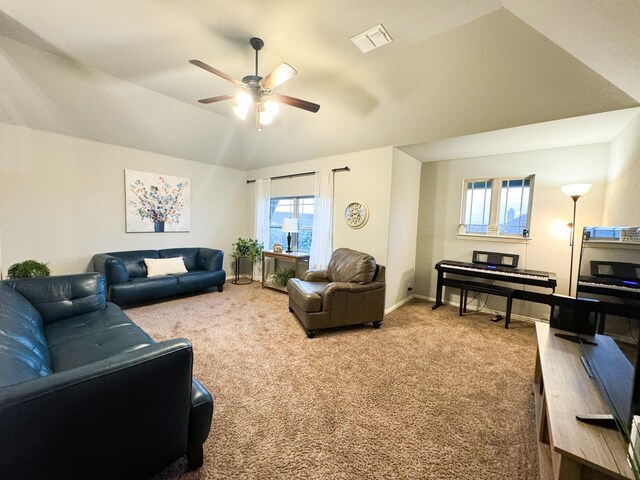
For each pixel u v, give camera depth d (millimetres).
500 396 1951
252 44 2221
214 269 4613
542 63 2066
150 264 4113
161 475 1282
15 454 778
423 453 1457
